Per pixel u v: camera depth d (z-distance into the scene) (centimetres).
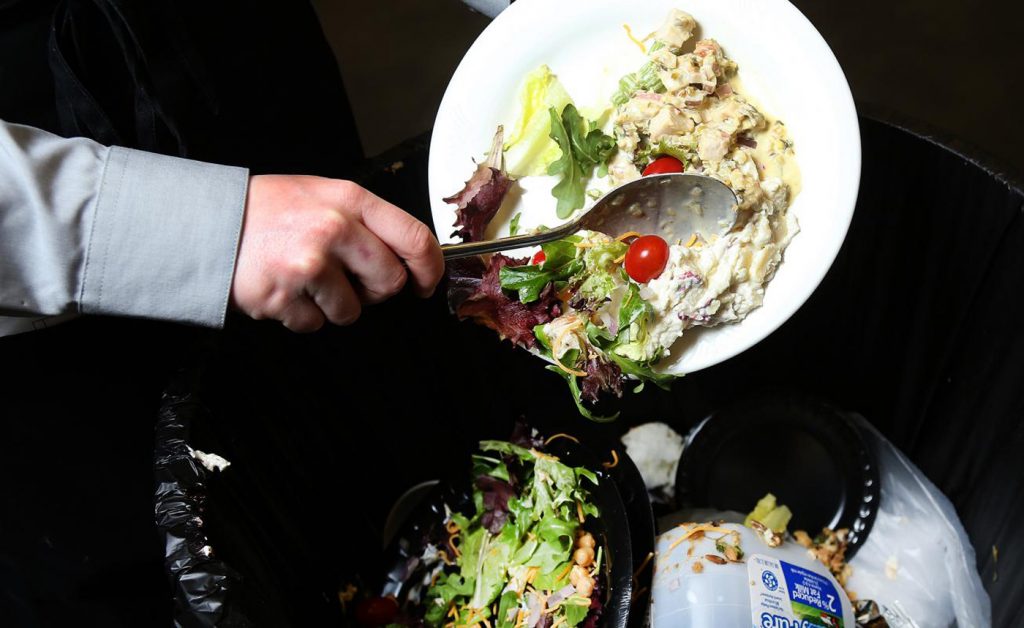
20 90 90
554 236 78
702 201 79
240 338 91
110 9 83
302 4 111
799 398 116
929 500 112
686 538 93
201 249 69
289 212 69
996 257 92
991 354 98
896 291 106
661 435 123
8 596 107
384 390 112
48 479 97
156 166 70
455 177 91
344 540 110
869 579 109
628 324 81
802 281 81
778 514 111
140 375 99
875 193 100
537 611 91
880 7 187
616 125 88
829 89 81
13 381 89
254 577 85
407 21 208
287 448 99
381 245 70
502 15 89
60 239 68
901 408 116
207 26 98
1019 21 179
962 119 170
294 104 113
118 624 112
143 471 104
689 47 87
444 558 106
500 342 112
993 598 100
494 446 106
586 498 97
